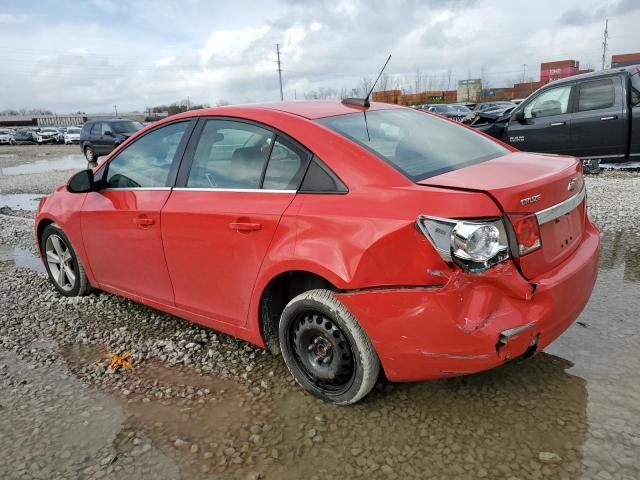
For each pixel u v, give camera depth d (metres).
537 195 2.46
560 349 3.24
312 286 2.93
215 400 2.98
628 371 2.97
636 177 8.76
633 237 5.43
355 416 2.75
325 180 2.73
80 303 4.56
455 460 2.38
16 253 6.55
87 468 2.48
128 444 2.64
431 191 2.39
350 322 2.61
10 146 41.78
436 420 2.67
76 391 3.15
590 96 8.79
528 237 2.40
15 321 4.27
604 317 3.62
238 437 2.64
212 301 3.32
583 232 3.05
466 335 2.30
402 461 2.40
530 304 2.42
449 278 2.29
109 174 4.06
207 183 3.30
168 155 3.59
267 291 2.98
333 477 2.34
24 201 11.30
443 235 2.28
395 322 2.43
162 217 3.43
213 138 3.35
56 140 42.09
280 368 3.28
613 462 2.29
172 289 3.57
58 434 2.74
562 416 2.62
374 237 2.43
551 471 2.28
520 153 3.34
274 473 2.39
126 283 3.99
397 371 2.54
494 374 3.03
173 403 2.97
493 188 2.34
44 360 3.58
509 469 2.31
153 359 3.50
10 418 2.90
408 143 3.01
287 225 2.76
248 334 3.19
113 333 3.94
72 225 4.28
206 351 3.56
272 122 3.05
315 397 2.93
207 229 3.15
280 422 2.74
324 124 2.96
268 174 2.99
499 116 10.15
